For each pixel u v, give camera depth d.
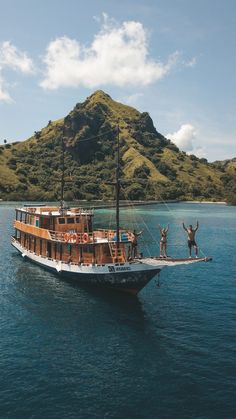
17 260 69.44
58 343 34.72
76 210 64.62
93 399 26.50
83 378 29.03
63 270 54.06
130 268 45.59
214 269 64.50
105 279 47.81
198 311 43.31
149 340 35.38
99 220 151.38
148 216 177.62
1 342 34.81
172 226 134.00
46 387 27.83
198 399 26.44
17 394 26.97
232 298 48.16
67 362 31.36
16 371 29.92
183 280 57.31
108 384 28.27
